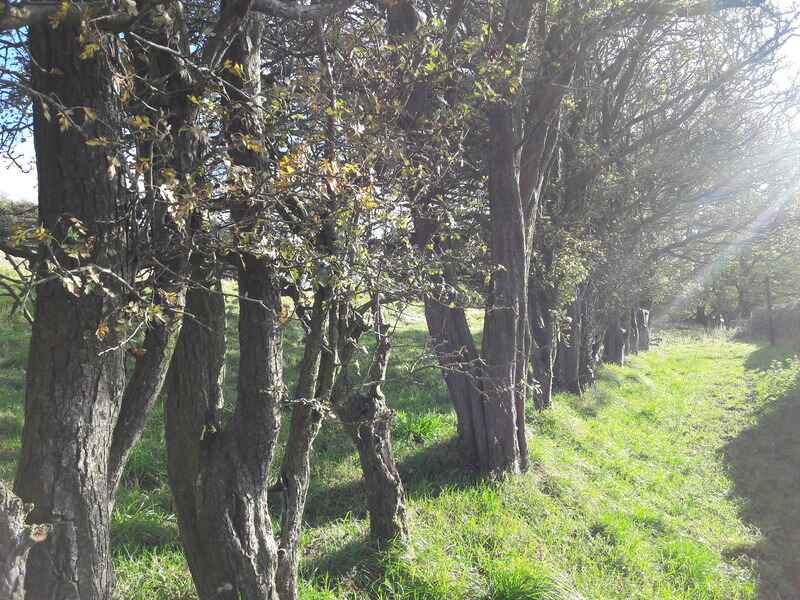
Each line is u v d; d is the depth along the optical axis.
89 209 3.51
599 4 9.55
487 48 6.88
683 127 16.50
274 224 3.93
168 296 3.54
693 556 9.07
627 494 10.98
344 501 8.35
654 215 17.48
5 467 7.63
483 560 7.24
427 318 9.88
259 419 4.50
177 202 3.29
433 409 12.48
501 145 9.54
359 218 4.14
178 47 4.05
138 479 7.92
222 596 4.53
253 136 4.00
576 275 13.38
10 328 15.01
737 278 39.47
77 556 3.48
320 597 5.91
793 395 18.22
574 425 13.45
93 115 3.12
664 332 44.53
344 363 5.13
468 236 8.91
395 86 5.05
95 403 3.55
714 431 16.73
